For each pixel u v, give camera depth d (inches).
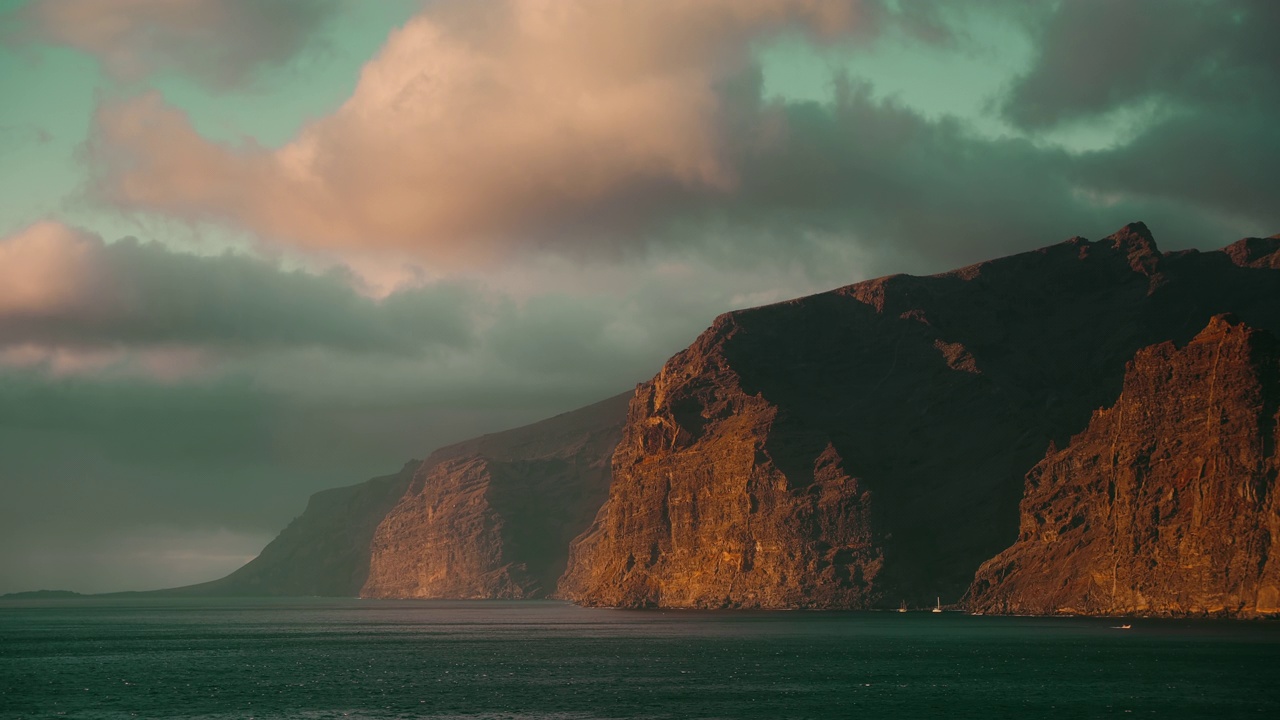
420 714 5265.8
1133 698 5516.7
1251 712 5064.0
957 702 5526.6
